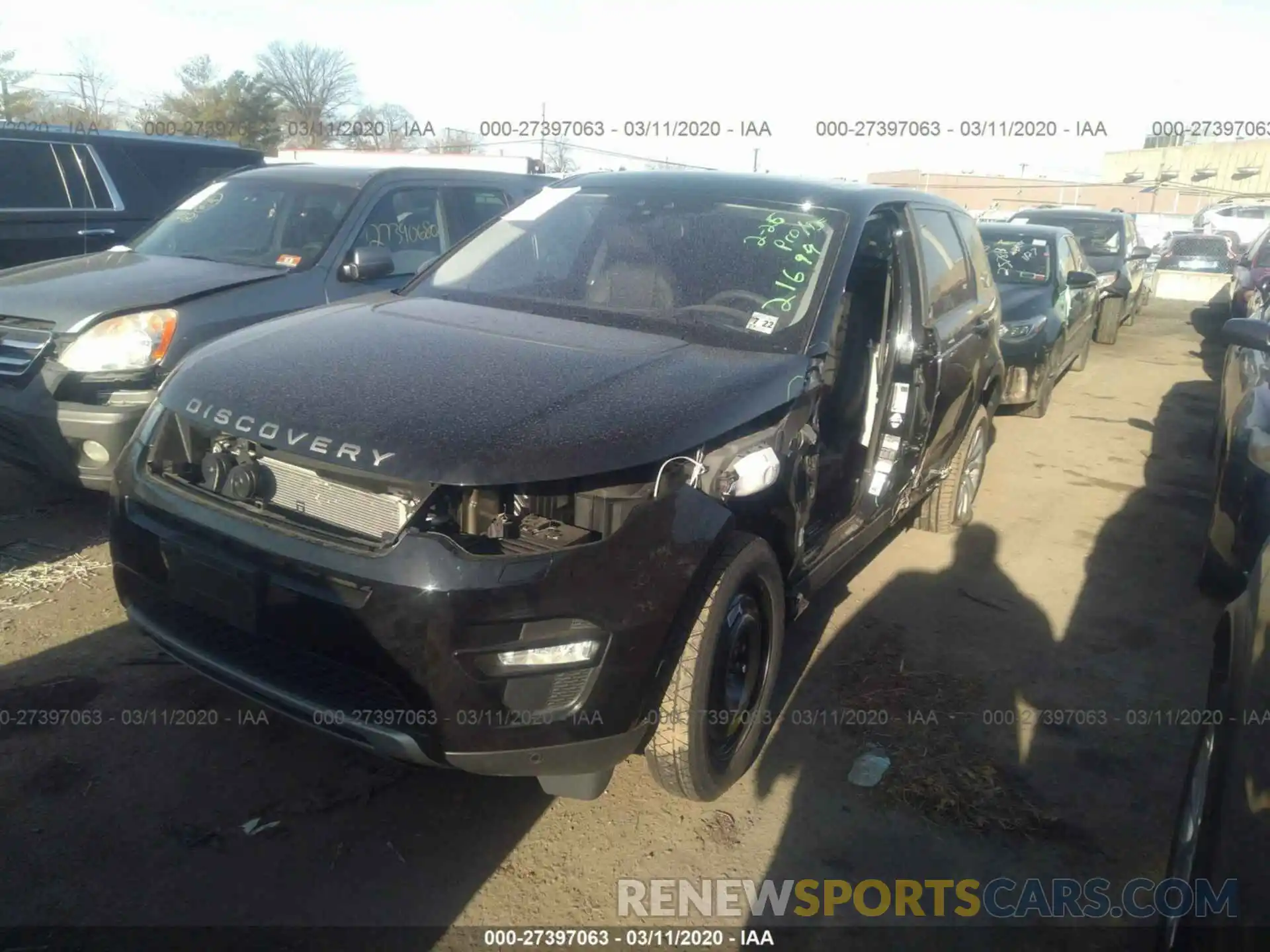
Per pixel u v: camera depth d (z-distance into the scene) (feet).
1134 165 138.51
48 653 11.75
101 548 14.83
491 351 9.80
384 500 7.96
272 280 16.37
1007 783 10.55
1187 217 98.89
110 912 7.98
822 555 11.85
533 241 12.96
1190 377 35.65
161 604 9.18
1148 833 9.91
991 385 17.67
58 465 14.29
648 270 11.87
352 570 7.69
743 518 9.45
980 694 12.37
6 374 14.42
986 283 18.01
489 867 8.85
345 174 19.47
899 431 13.05
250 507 8.52
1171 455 24.50
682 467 8.63
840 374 13.39
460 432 7.97
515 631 7.61
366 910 8.24
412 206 19.72
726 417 9.07
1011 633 14.16
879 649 13.39
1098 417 28.48
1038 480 21.98
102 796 9.35
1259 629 7.51
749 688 9.94
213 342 10.41
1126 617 14.92
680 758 8.91
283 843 8.94
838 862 9.25
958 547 17.56
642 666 8.09
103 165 25.44
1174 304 61.72
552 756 7.95
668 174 13.85
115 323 14.12
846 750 10.97
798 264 11.63
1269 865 5.69
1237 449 13.98
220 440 8.86
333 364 9.23
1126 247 44.62
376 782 9.88
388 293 12.85
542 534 8.26
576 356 9.83
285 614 8.04
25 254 23.52
